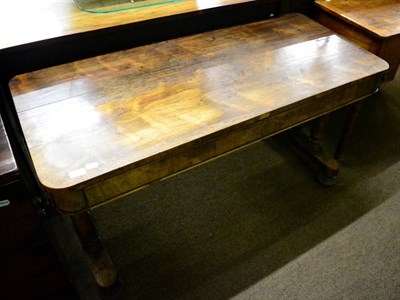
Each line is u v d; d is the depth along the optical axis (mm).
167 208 1511
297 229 1436
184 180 1639
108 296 1169
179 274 1273
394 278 1271
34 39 1075
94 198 836
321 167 1604
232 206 1525
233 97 1012
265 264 1310
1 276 907
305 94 1032
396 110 2098
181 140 864
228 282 1253
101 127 894
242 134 990
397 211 1512
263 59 1184
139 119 922
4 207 782
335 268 1299
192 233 1413
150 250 1350
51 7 1270
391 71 1697
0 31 1114
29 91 1004
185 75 1093
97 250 1175
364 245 1378
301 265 1308
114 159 808
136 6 1305
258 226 1445
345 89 1139
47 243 918
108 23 1182
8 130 1188
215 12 1381
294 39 1305
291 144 1743
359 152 1805
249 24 1393
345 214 1497
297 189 1606
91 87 1030
